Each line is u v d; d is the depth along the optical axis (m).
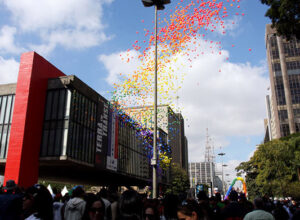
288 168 42.69
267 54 114.19
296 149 44.47
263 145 45.84
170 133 82.31
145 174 51.06
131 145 46.78
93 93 36.09
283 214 8.41
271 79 107.00
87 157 33.22
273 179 44.12
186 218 3.71
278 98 102.62
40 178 45.62
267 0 15.59
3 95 31.80
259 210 5.50
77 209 5.96
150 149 48.44
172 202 4.58
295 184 41.50
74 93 31.64
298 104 99.44
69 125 30.08
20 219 5.39
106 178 47.75
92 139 34.75
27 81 29.66
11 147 27.86
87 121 34.06
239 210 6.20
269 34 110.69
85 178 46.78
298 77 102.38
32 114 29.34
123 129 44.31
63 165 32.25
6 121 30.61
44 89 31.59
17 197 5.45
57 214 6.78
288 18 14.87
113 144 39.78
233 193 6.60
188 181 66.50
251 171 64.31
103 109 38.12
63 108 30.81
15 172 26.84
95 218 5.33
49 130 30.52
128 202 4.06
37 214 4.54
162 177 59.22
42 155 29.84
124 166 43.28
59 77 31.81
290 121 98.38
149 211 4.31
